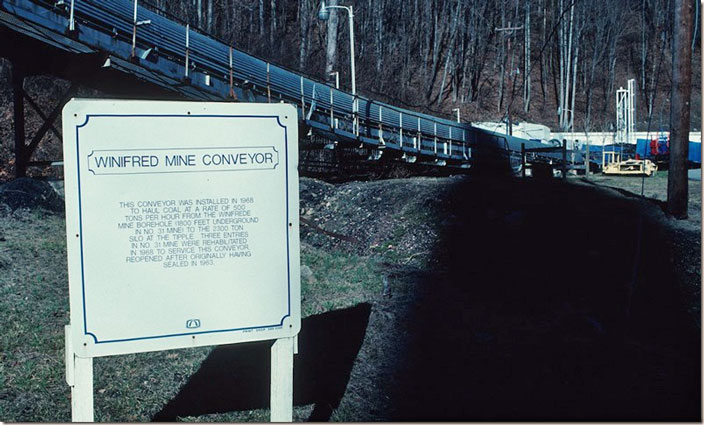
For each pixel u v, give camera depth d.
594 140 55.12
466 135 32.94
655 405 6.22
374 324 8.17
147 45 17.28
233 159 4.57
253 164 4.61
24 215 12.41
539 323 8.70
